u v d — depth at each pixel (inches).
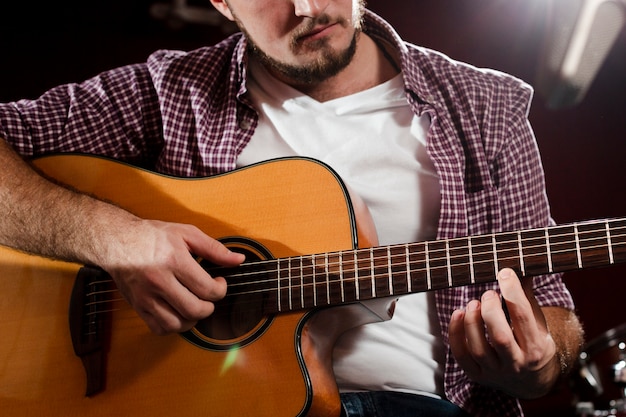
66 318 65.5
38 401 63.4
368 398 66.0
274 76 75.8
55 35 135.8
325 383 60.0
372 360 67.0
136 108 78.2
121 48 137.4
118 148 78.3
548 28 97.3
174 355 61.6
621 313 144.3
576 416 120.9
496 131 72.1
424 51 76.2
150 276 59.7
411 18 135.3
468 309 58.2
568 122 142.5
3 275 67.8
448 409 66.3
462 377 67.8
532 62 132.4
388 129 72.4
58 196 67.0
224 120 75.2
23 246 66.9
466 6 134.0
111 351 63.3
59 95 79.5
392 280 58.1
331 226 62.2
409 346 67.7
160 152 78.7
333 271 59.5
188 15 137.9
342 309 60.5
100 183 70.1
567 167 143.3
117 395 61.9
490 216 70.9
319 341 61.1
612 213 142.0
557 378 64.1
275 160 66.0
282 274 60.7
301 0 68.4
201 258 63.1
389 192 70.7
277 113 74.5
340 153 71.9
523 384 60.6
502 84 74.1
